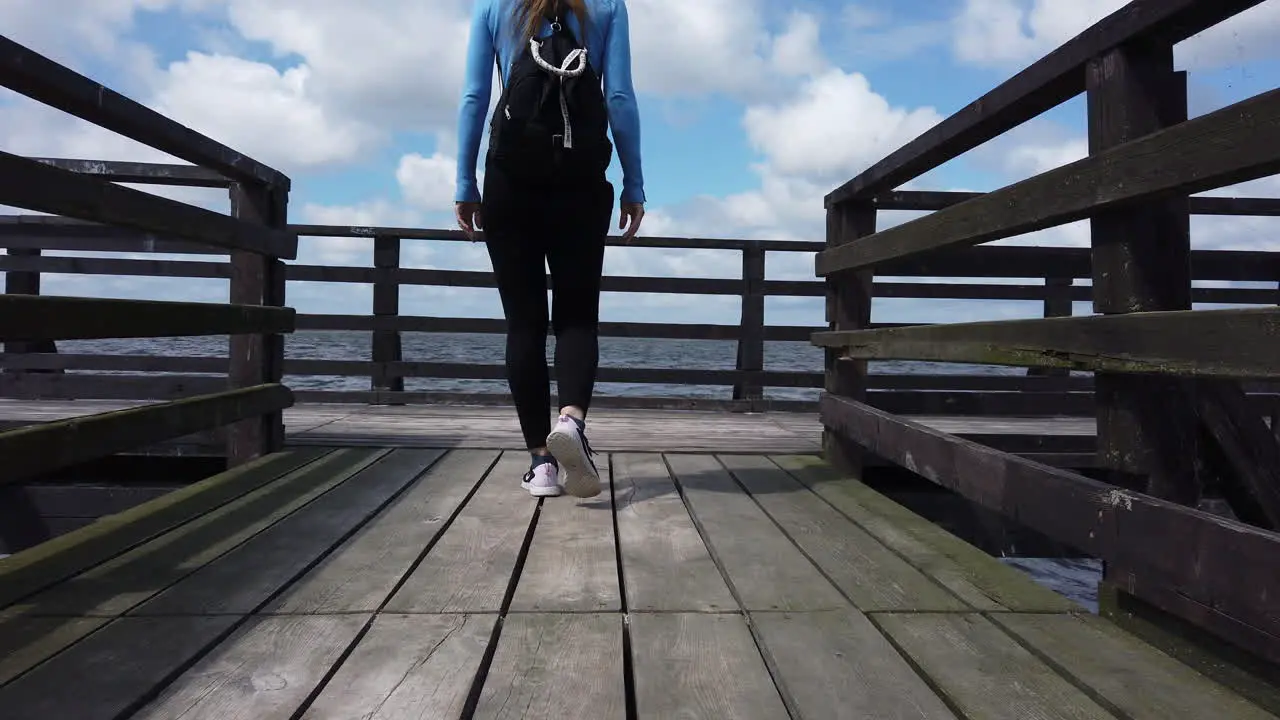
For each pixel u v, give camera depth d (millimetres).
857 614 1634
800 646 1459
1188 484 1591
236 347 3246
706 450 3670
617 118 2436
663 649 1440
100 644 1430
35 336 1695
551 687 1279
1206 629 1280
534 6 2293
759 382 5762
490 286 5730
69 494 3156
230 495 2605
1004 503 1867
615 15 2414
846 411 3062
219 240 2701
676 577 1857
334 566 1901
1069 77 1709
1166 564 1338
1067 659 1401
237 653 1404
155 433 2328
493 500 2613
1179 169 1269
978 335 2000
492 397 5672
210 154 2662
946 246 2121
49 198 1790
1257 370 1095
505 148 2283
